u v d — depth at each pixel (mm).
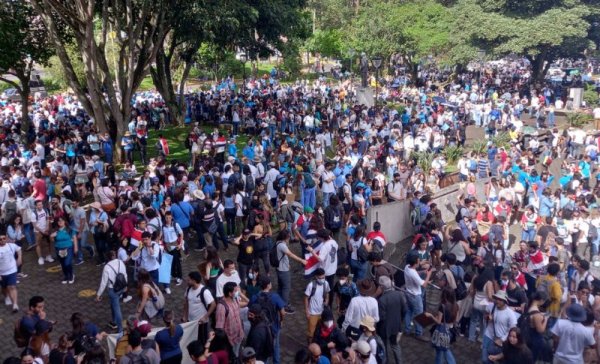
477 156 23172
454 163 27266
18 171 17203
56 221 13742
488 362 9570
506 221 16125
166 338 8477
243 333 9227
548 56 46969
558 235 14406
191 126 34469
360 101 38906
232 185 16484
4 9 25250
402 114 33375
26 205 15695
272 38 32969
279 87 48375
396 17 52312
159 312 10430
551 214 17797
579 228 16031
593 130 33500
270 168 18547
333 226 14766
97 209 14656
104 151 23719
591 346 8672
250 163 19469
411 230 17500
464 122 33438
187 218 14953
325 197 17984
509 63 69562
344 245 15375
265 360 8805
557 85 46094
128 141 24000
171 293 13211
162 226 13609
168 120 35812
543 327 8992
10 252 12031
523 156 23000
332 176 18078
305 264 11938
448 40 48594
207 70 58000
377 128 28328
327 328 9094
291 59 63781
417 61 52906
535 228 16844
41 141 24562
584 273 11969
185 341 9234
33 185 16594
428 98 40094
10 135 26312
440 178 22438
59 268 14820
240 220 17250
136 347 7883
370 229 15594
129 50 24625
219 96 37875
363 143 24578
